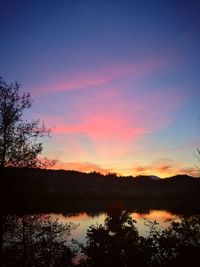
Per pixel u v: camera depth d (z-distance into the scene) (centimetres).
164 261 705
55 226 1171
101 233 834
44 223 1173
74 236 2634
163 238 721
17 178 1198
